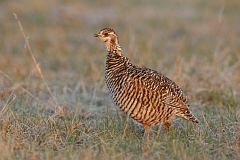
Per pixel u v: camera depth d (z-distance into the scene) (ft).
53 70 193.36
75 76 181.98
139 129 124.98
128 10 302.04
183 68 169.37
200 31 264.93
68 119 131.23
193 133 118.83
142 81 113.50
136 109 114.83
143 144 111.24
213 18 289.94
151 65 172.35
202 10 306.55
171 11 303.68
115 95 116.47
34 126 122.01
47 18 276.82
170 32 263.29
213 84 159.63
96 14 291.17
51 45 232.73
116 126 125.08
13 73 178.19
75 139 115.96
